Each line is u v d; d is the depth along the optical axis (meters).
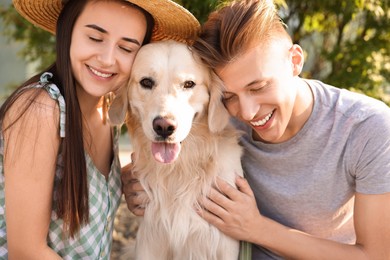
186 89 0.84
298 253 0.81
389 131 0.77
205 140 0.87
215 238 0.86
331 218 0.84
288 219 0.86
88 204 0.77
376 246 0.78
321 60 1.54
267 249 0.89
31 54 1.77
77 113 0.75
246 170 0.90
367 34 1.44
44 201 0.73
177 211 0.87
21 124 0.71
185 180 0.88
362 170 0.78
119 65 0.77
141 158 0.91
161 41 0.86
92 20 0.73
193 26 0.83
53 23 0.84
